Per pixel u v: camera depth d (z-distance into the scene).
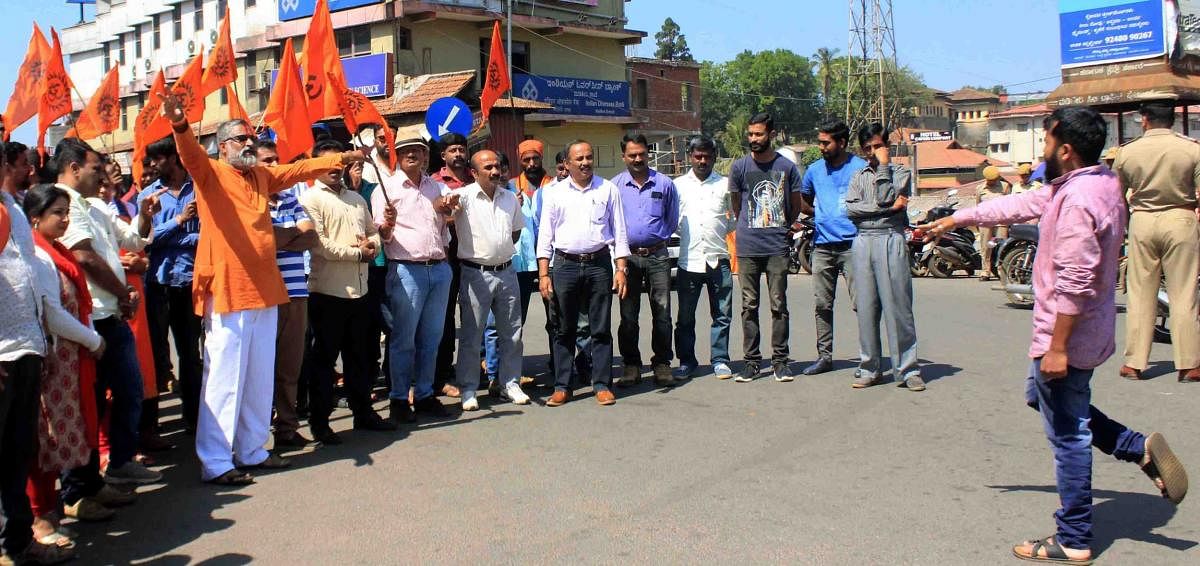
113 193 6.66
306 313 6.64
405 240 7.12
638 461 6.10
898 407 7.33
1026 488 5.39
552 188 7.87
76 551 4.79
